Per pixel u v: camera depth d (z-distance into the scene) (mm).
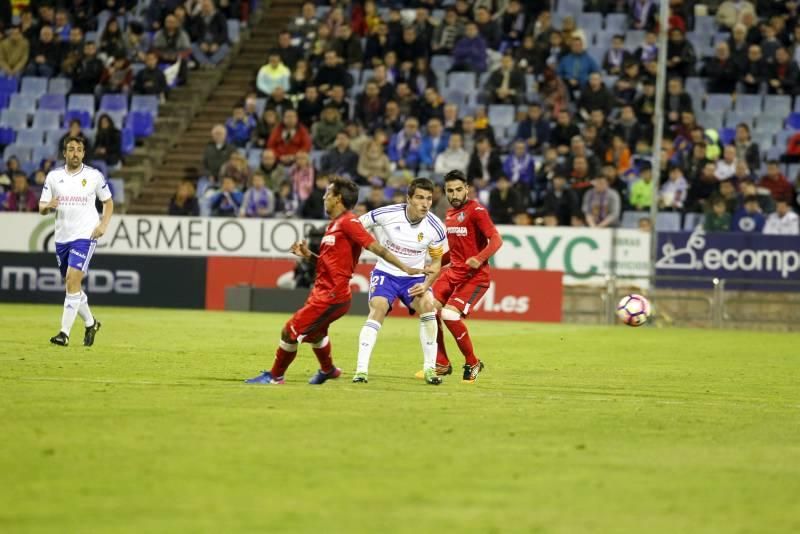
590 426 27328
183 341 51312
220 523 16844
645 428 27328
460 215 39094
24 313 69625
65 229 45531
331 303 33844
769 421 29531
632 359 49375
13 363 38656
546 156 85375
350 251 33969
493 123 92625
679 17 95562
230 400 30250
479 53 95625
